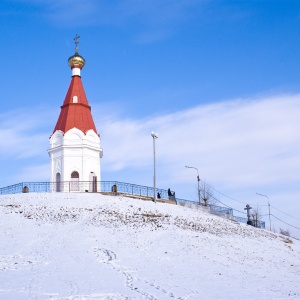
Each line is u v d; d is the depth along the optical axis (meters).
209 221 44.88
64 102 56.03
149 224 37.44
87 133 53.25
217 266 26.83
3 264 22.92
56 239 30.17
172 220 40.75
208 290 18.91
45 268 22.20
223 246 34.22
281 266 31.22
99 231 33.28
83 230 33.22
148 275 21.78
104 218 37.72
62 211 39.22
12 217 36.12
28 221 35.25
